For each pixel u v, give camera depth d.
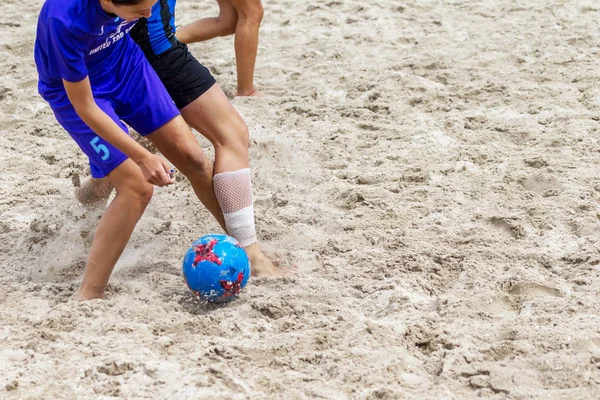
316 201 6.15
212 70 9.11
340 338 4.22
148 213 6.05
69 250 5.40
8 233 5.69
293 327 4.38
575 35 9.59
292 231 5.61
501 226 5.60
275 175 6.64
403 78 8.57
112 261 4.66
